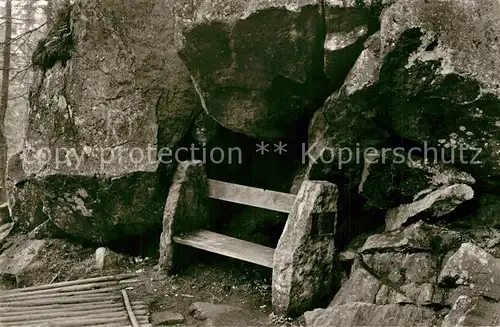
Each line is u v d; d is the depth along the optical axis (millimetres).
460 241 3990
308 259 4340
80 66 6145
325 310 3924
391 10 3742
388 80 3865
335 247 4816
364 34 4023
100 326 4254
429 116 3953
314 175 4812
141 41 5879
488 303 3381
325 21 4121
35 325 4238
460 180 4020
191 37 4691
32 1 10039
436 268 3871
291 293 4258
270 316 4367
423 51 3670
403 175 4309
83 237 6488
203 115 5828
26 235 7293
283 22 4191
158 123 5770
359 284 4047
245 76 4727
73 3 6301
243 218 6164
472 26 3719
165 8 5891
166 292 5160
